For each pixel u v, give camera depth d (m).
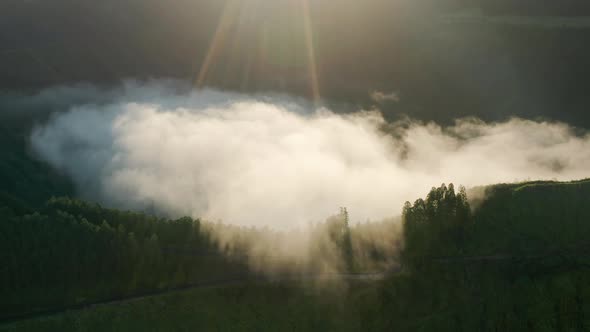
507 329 197.25
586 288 195.88
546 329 192.50
